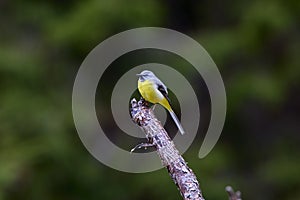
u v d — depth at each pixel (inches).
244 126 700.7
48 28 600.1
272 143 703.1
